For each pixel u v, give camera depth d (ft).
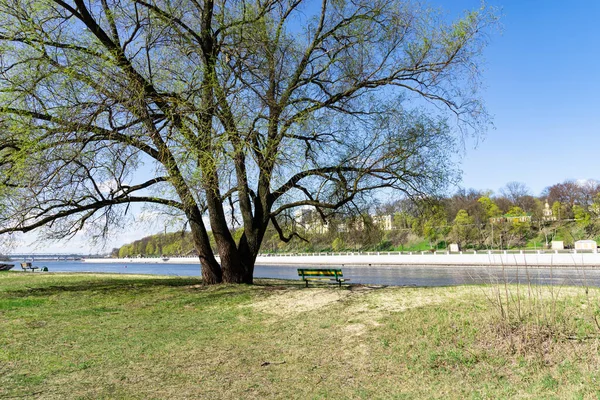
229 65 44.57
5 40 41.29
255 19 45.27
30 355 27.40
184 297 46.60
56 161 41.68
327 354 25.66
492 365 21.67
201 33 46.70
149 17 43.62
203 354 26.91
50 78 40.70
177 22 44.68
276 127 44.60
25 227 46.16
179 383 22.03
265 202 53.62
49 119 41.68
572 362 20.59
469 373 21.12
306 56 49.06
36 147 39.58
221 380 22.31
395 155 45.03
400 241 263.90
